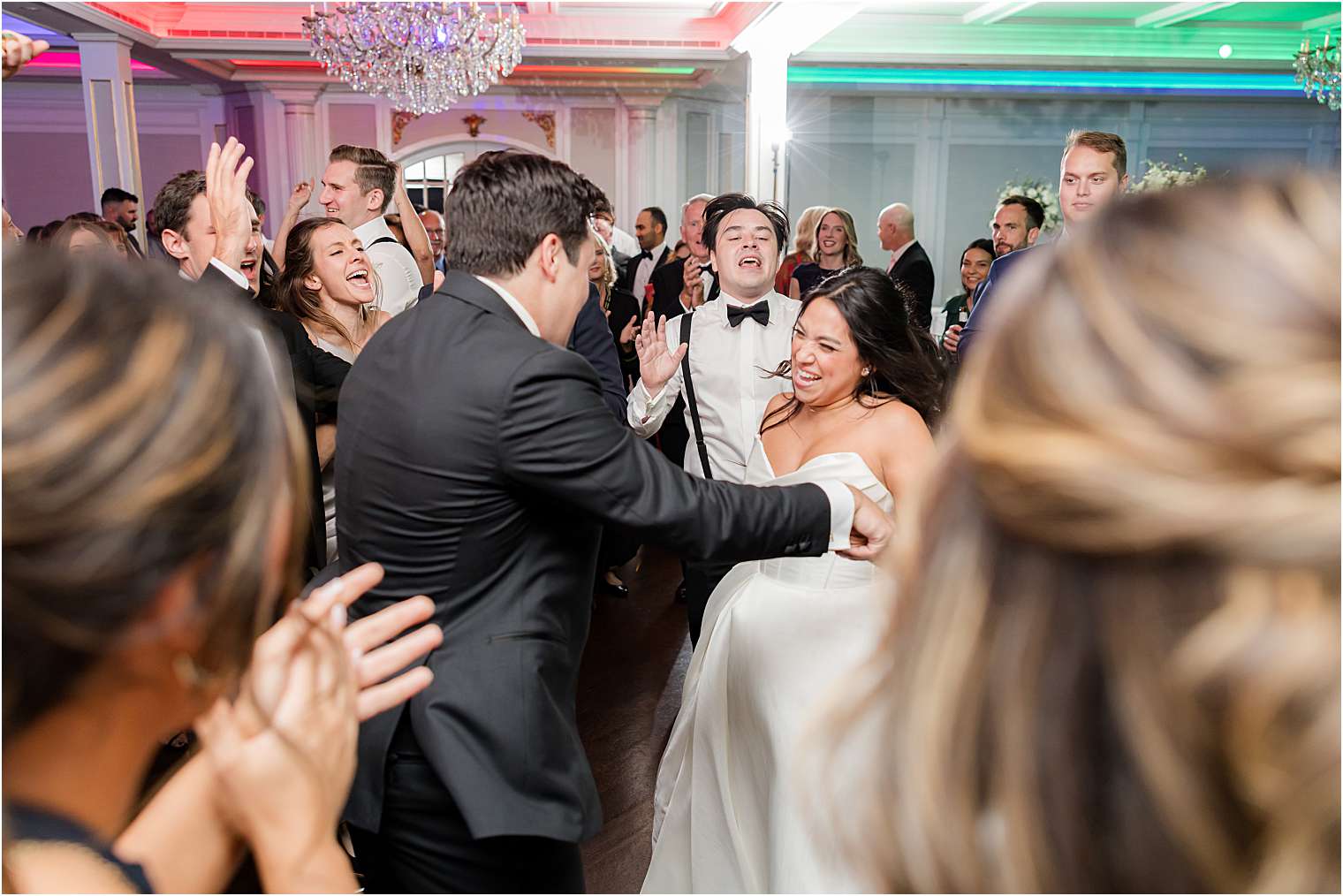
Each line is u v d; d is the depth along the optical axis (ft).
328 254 8.30
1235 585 1.19
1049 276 1.42
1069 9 27.58
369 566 2.27
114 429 1.30
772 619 5.74
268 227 33.96
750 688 5.67
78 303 1.38
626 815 7.97
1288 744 1.14
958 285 36.11
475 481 4.17
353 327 8.68
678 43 26.11
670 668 10.68
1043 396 1.30
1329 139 35.27
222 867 1.98
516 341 4.28
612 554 12.55
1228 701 1.15
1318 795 1.14
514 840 4.27
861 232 35.70
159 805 1.97
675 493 4.25
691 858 6.16
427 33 18.52
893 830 1.44
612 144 34.58
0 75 4.37
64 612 1.31
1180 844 1.20
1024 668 1.30
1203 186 1.42
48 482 1.28
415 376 4.28
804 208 35.37
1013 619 1.33
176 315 1.44
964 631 1.38
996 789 1.32
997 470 1.32
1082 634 1.28
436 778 4.25
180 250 8.09
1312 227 1.28
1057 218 33.63
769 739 5.36
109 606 1.32
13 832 1.45
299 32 26.35
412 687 2.31
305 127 33.37
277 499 1.49
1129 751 1.22
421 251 11.78
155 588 1.35
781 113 24.56
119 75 24.30
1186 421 1.18
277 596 1.57
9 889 1.45
